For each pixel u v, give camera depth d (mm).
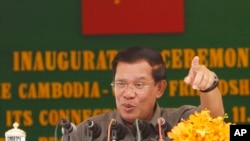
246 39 15570
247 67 15609
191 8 15570
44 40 15766
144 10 15508
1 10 15750
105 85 15766
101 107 15812
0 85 15828
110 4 15547
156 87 9008
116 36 15656
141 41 15641
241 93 15648
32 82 15844
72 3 15680
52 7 15742
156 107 9164
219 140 7535
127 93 8828
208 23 15586
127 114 8883
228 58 15602
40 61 15805
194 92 15633
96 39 15703
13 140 8664
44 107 15875
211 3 15570
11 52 15797
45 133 15891
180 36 15602
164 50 15609
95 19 15602
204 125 7555
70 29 15711
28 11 15766
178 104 15656
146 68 8867
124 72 8844
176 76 15617
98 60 15734
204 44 15602
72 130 8312
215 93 8594
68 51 15750
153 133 8320
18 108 15875
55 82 15828
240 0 15562
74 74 15789
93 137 8367
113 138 8219
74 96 15805
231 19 15586
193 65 8438
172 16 15508
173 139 7715
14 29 15781
